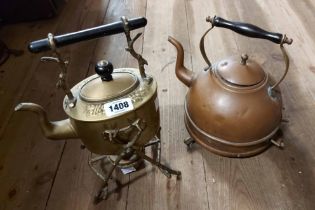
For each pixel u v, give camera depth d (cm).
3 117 94
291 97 90
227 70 63
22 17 137
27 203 71
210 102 64
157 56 110
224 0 139
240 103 62
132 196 70
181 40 117
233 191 70
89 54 114
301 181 70
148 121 59
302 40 112
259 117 63
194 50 111
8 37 130
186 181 72
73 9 144
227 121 63
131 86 55
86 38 51
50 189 74
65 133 59
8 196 73
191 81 72
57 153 81
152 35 121
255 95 62
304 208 66
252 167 74
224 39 115
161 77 101
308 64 101
